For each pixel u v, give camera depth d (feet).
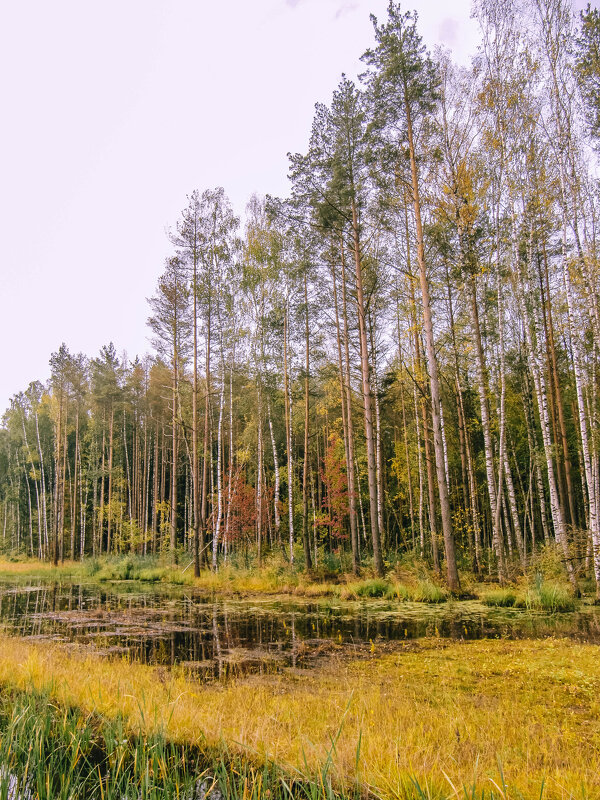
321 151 66.44
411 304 74.43
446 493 55.31
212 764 14.34
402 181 58.80
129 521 131.44
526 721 18.69
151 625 41.86
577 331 48.47
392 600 53.78
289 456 85.46
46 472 176.96
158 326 90.68
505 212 64.49
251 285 88.22
